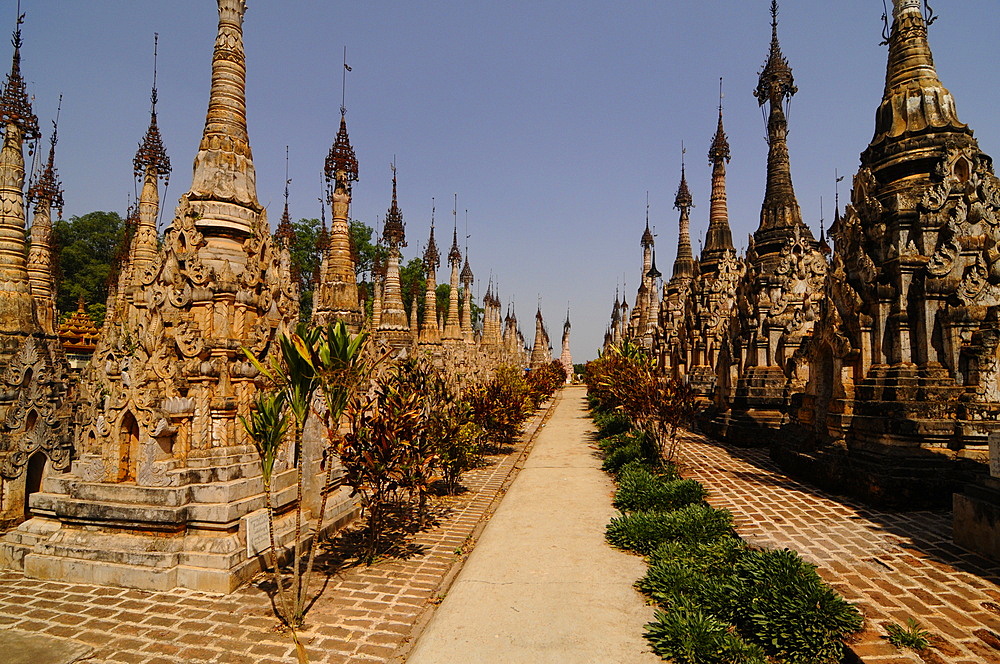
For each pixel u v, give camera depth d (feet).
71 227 153.99
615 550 32.81
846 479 39.60
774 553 24.58
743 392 69.51
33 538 29.14
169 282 30.40
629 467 50.62
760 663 19.03
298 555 22.62
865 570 25.36
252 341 32.73
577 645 21.53
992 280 37.78
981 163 40.29
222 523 27.27
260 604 24.67
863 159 46.88
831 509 36.09
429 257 94.68
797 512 35.50
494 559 31.17
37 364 36.47
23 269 38.24
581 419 112.47
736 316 74.59
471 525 38.37
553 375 168.76
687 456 59.47
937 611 21.31
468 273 124.36
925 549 28.07
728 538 30.66
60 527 29.04
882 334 41.01
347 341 23.63
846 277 44.88
